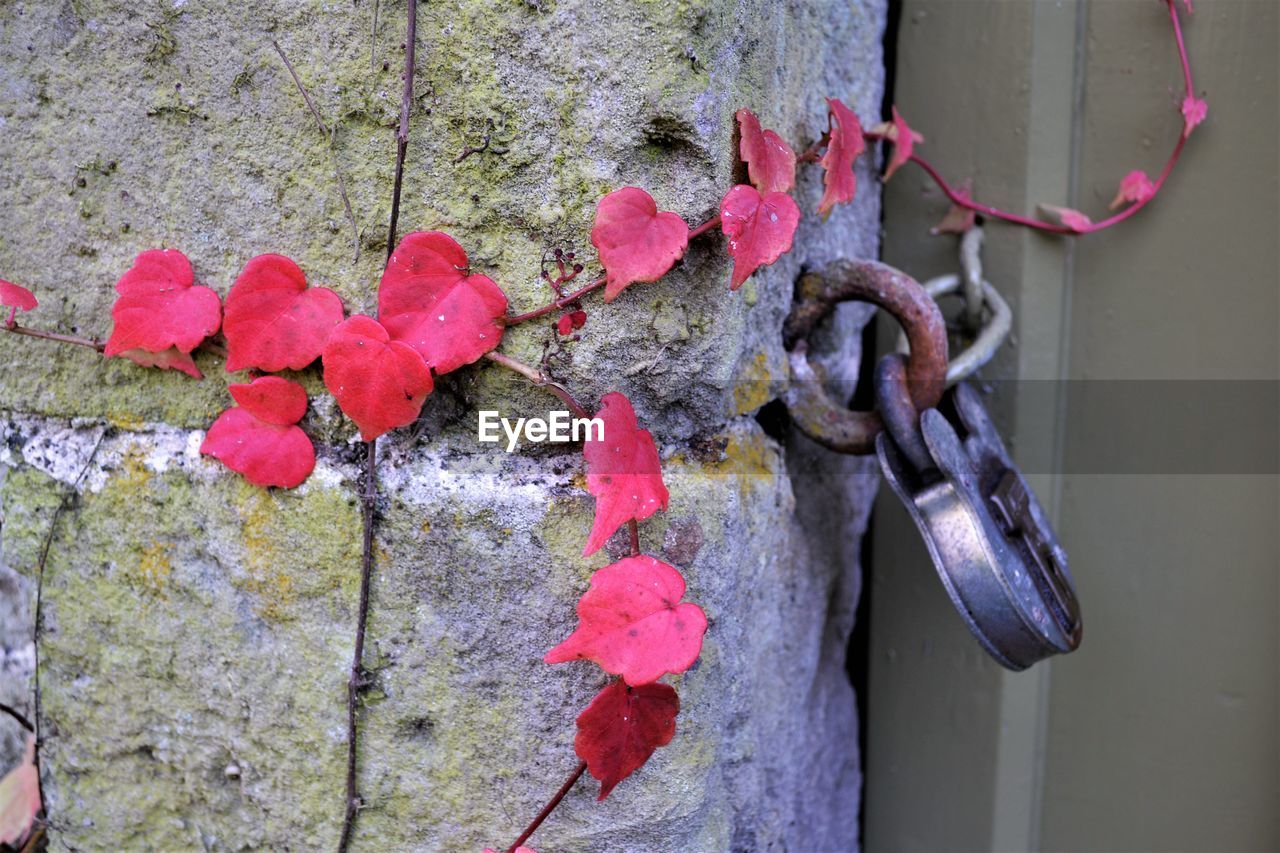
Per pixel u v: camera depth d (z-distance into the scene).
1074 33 0.72
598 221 0.58
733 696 0.65
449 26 0.59
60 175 0.63
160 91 0.62
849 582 0.77
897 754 0.80
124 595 0.65
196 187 0.62
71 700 0.67
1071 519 0.75
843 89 0.71
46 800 0.68
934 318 0.66
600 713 0.59
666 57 0.58
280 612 0.63
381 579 0.62
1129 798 0.75
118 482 0.65
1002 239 0.74
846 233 0.73
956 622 0.77
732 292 0.61
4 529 0.66
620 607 0.58
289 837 0.65
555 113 0.59
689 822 0.63
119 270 0.64
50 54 0.63
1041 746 0.77
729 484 0.63
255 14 0.61
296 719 0.64
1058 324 0.74
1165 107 0.71
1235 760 0.72
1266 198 0.69
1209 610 0.72
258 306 0.61
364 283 0.61
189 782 0.66
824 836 0.77
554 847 0.63
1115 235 0.72
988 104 0.73
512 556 0.61
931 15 0.74
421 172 0.60
